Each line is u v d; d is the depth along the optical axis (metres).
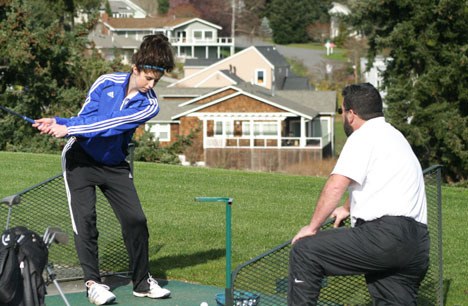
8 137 27.78
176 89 61.44
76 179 7.25
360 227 5.79
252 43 124.50
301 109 51.62
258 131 50.75
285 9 125.06
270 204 12.62
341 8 123.31
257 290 6.93
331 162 46.81
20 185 13.76
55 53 29.12
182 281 8.27
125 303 7.39
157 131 51.25
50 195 8.58
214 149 50.25
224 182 14.59
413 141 31.56
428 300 7.26
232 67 76.00
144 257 7.47
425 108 31.84
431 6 32.31
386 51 38.47
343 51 109.19
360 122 5.99
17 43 27.75
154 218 11.27
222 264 8.91
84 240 7.28
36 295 5.52
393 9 33.47
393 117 31.94
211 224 10.98
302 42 124.81
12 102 28.25
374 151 5.77
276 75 80.62
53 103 28.97
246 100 50.47
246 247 9.74
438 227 7.23
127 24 106.62
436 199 7.23
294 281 5.88
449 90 32.09
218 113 50.88
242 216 11.60
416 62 33.03
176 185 14.10
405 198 5.76
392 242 5.68
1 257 5.48
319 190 14.13
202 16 126.62
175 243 9.89
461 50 31.91
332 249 5.77
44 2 35.59
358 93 5.97
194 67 84.94
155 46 6.88
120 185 7.29
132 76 7.01
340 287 6.91
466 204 13.14
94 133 6.86
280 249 6.57
